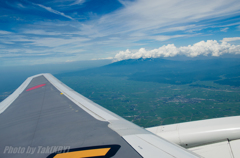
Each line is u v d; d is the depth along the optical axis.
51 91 14.48
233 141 6.51
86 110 9.09
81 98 11.91
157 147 4.40
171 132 7.30
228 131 6.50
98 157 4.11
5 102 12.45
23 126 7.59
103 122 6.97
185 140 6.98
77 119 7.66
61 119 7.92
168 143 4.71
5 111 10.41
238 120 6.90
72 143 5.20
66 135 5.93
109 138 5.24
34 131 6.78
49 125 7.28
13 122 8.37
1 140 6.27
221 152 6.38
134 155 4.04
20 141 5.95
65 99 11.84
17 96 13.97
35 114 9.24
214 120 7.32
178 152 4.07
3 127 7.79
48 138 5.87
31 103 11.59
